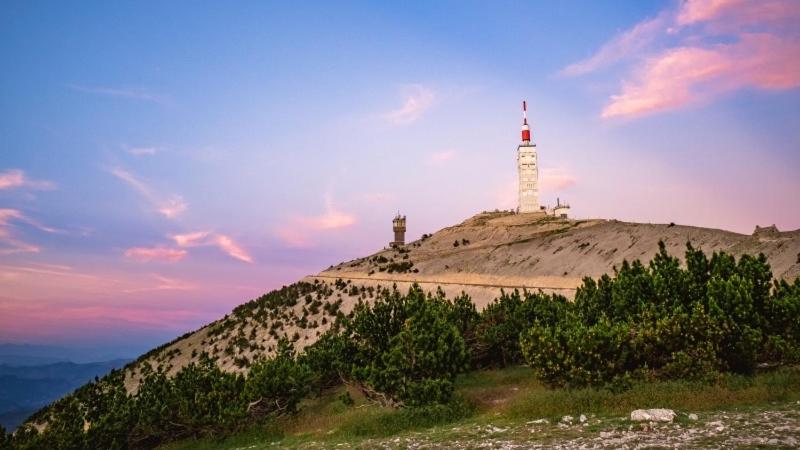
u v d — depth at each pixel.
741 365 29.06
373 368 33.62
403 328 37.66
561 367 29.89
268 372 38.16
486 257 130.12
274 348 95.81
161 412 38.47
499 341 45.84
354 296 121.31
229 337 112.50
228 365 94.88
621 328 31.55
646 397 25.50
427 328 35.31
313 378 40.25
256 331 110.88
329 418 35.00
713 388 25.92
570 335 31.38
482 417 28.11
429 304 43.97
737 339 28.72
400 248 176.62
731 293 30.39
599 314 39.72
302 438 30.75
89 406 42.19
